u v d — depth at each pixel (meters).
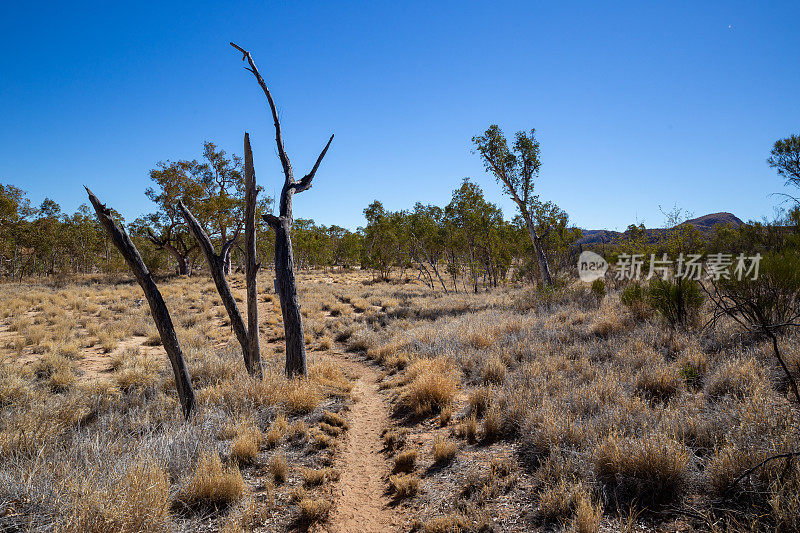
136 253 5.29
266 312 17.98
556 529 2.80
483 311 15.01
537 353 7.36
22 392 6.52
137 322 14.39
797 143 14.58
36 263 37.91
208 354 9.51
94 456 4.01
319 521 3.49
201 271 38.16
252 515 3.46
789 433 2.98
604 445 3.35
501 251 29.30
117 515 2.81
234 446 4.60
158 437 4.55
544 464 3.68
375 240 36.31
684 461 2.98
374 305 20.97
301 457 4.75
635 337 7.11
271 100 8.50
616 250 19.23
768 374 4.29
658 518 2.77
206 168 36.94
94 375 8.44
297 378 7.11
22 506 3.12
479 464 4.05
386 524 3.42
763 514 2.41
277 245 7.95
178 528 3.19
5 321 13.84
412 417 5.93
